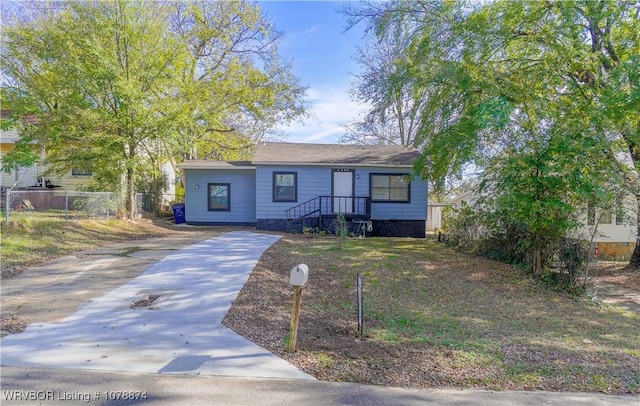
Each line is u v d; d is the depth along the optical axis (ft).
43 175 49.39
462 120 35.29
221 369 13.09
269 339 15.94
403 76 37.42
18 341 15.03
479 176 36.45
